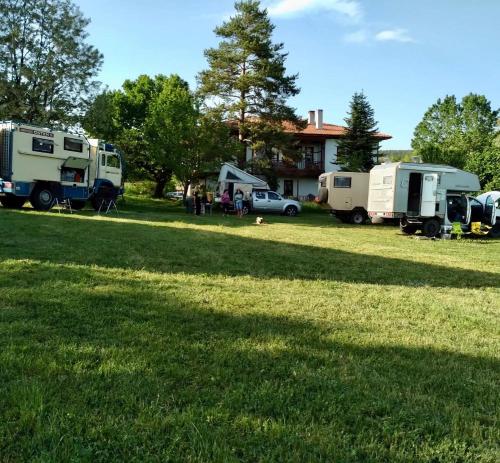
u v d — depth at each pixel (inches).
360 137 1612.9
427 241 673.6
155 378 129.3
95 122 1182.9
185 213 1022.4
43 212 715.4
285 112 1355.8
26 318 176.4
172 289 244.2
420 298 263.1
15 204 789.9
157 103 1259.2
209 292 243.3
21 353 140.6
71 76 1129.4
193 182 1240.8
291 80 1359.5
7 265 271.7
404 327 200.8
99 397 116.4
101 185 873.5
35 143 746.2
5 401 110.8
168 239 464.1
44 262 291.9
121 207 1034.1
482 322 216.7
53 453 91.8
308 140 1824.6
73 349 146.3
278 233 633.0
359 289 280.5
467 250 566.3
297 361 149.2
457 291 296.0
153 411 111.0
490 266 422.6
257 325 187.2
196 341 163.3
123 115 1665.8
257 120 1387.8
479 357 166.2
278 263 363.6
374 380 138.3
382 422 113.7
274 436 103.1
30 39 1105.4
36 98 1100.5
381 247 534.9
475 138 1991.9
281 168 1782.7
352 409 119.0
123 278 262.5
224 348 157.8
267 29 1316.4
